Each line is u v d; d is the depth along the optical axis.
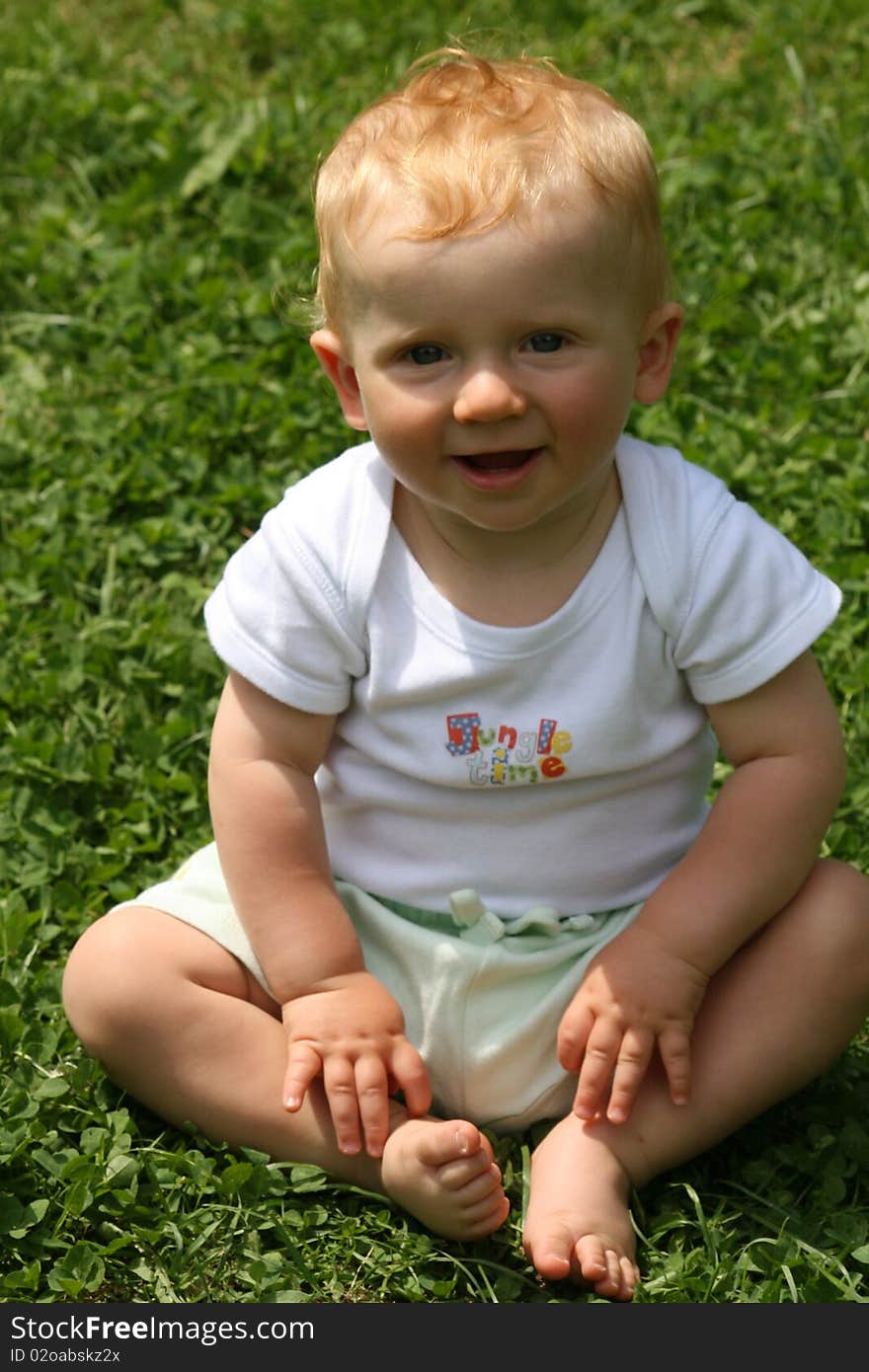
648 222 2.69
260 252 5.25
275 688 2.85
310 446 4.49
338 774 2.94
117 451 4.52
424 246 2.53
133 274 5.09
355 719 2.91
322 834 2.91
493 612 2.78
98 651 3.96
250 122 5.64
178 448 4.56
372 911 2.92
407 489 2.81
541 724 2.79
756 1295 2.63
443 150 2.59
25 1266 2.71
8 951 3.28
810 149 5.53
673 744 2.87
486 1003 2.87
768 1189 2.86
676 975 2.77
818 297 5.02
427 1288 2.68
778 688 2.84
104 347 4.91
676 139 5.54
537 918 2.86
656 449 2.89
